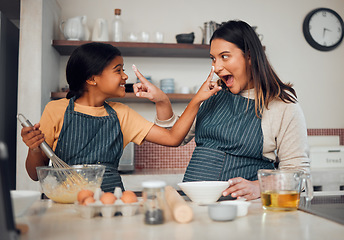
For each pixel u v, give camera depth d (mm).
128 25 3271
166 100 1570
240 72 1465
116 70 1446
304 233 738
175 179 2797
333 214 896
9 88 2822
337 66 3494
